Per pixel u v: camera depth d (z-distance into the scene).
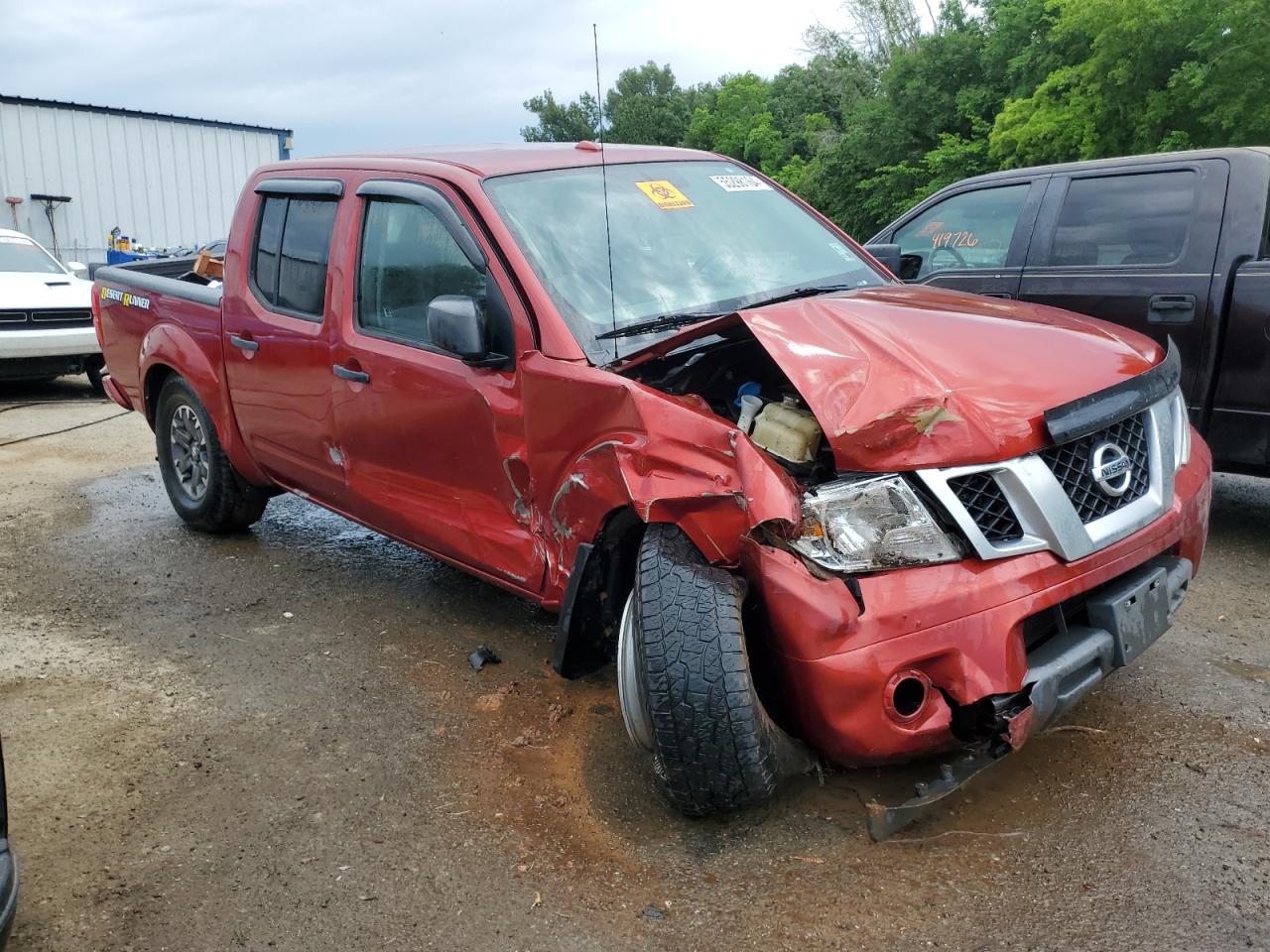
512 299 3.43
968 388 2.73
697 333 3.13
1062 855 2.68
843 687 2.53
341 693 3.86
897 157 22.28
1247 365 4.91
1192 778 3.00
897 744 2.58
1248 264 4.91
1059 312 3.51
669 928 2.50
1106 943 2.37
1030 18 19.05
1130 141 15.83
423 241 3.88
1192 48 14.43
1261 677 3.65
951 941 2.40
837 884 2.61
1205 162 5.23
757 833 2.83
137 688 3.95
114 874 2.82
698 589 2.64
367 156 4.43
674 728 2.59
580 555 3.06
